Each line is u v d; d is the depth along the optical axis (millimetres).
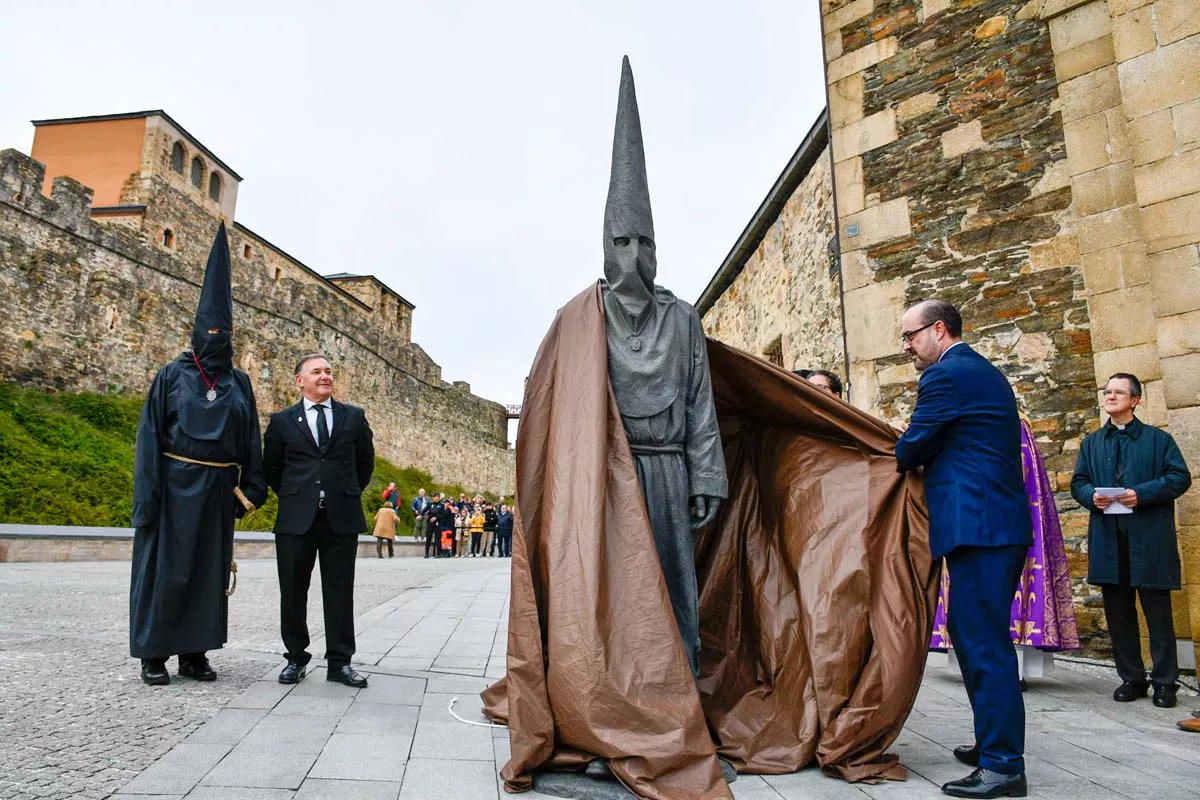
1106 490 3836
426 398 41625
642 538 2543
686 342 2977
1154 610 3740
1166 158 4379
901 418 5918
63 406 19500
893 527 2891
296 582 3709
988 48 5812
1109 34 5172
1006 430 2590
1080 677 4422
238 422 3865
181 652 3484
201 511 3645
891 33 6348
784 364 10195
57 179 20453
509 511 26922
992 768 2332
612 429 2725
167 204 28078
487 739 2807
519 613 2518
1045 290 5363
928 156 6035
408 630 5605
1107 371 4980
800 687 2852
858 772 2475
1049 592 4102
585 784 2262
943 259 5859
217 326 3918
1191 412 4199
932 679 4355
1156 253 4379
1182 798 2303
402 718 3082
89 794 2082
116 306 21906
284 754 2535
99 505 15312
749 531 3293
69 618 5340
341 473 3797
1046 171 5453
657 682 2344
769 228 10859
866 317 6223
